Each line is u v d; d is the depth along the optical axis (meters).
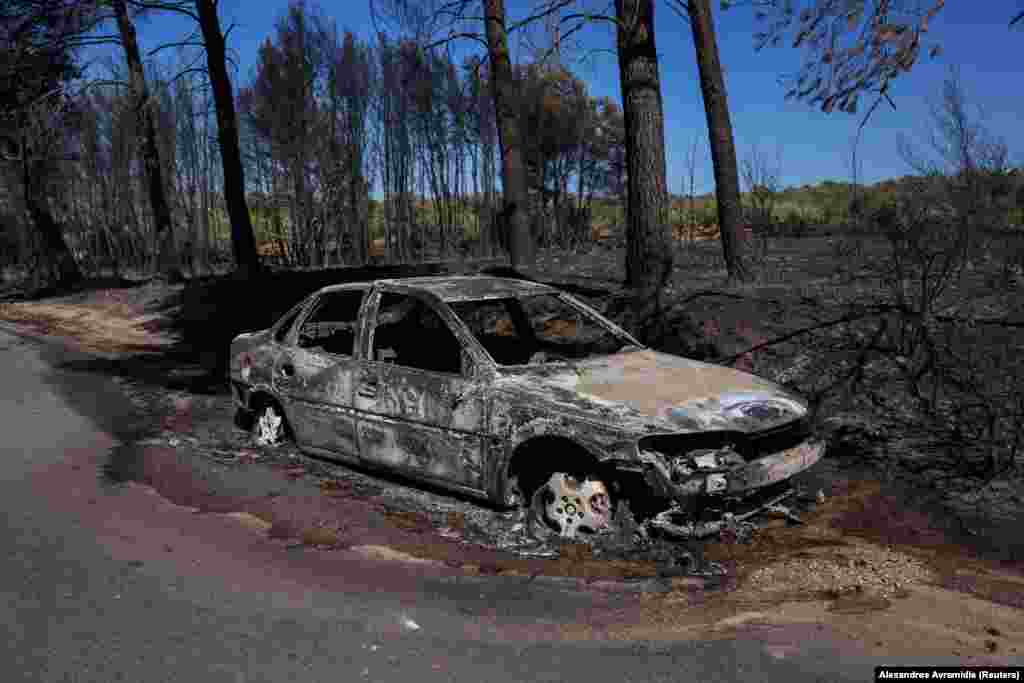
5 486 5.94
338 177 33.75
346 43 32.88
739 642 3.49
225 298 17.83
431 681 3.20
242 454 6.76
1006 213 9.04
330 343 6.73
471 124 32.25
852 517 5.04
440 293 5.70
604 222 35.75
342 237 35.78
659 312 9.78
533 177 29.50
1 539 4.83
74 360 12.76
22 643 3.53
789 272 11.82
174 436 7.44
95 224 42.22
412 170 35.53
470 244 36.03
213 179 41.94
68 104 26.94
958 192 8.95
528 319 6.28
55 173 34.47
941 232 8.54
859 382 7.54
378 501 5.51
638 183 10.60
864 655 3.35
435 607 3.88
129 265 42.59
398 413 5.52
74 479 6.10
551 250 23.69
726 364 8.38
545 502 4.86
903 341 7.93
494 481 4.96
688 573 4.24
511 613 3.81
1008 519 4.93
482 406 5.00
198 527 5.04
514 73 14.01
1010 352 6.94
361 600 3.96
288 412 6.51
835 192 30.03
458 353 5.77
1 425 8.02
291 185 34.88
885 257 11.00
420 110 32.41
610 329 6.15
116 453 6.86
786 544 4.62
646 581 4.15
